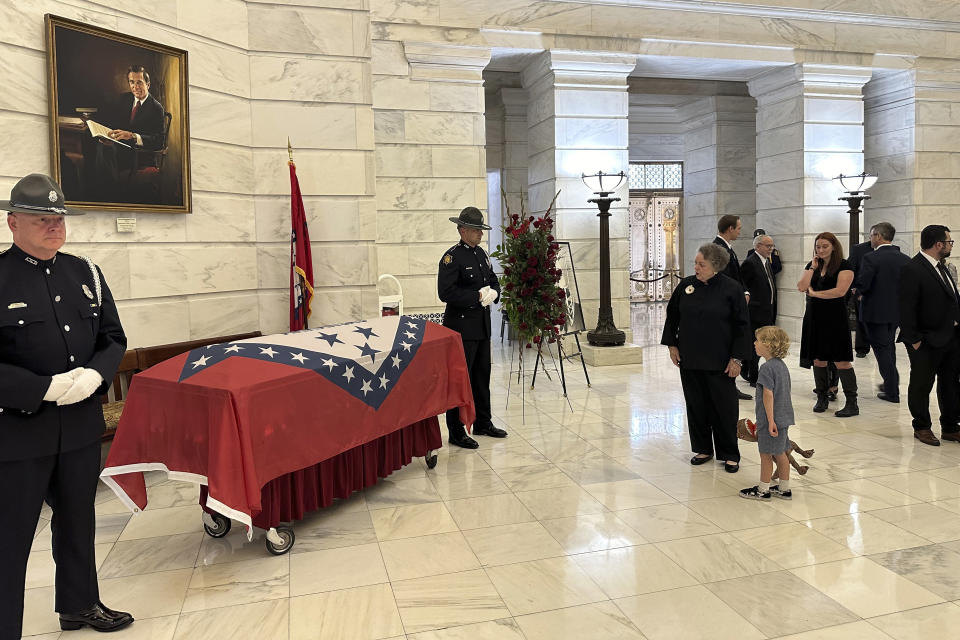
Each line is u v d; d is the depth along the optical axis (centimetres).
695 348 482
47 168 479
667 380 815
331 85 643
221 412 333
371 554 365
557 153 973
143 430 357
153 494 475
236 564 359
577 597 314
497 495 448
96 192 502
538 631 286
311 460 384
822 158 1066
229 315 613
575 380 823
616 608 303
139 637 290
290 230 642
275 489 368
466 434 565
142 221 545
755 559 348
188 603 318
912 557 347
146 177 534
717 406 484
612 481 471
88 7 497
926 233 533
